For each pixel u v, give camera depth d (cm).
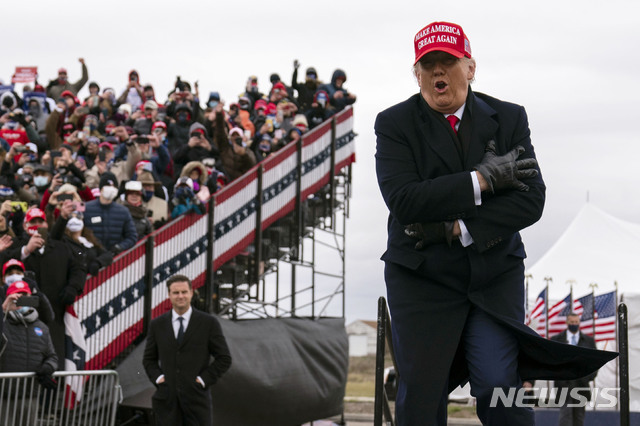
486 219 298
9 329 774
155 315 1048
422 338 302
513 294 307
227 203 1210
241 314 1322
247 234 1266
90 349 927
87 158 1315
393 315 313
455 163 307
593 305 1335
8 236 874
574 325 1192
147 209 1101
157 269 1052
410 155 312
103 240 977
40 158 1415
